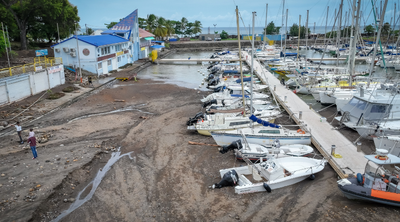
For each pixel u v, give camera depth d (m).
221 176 15.80
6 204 12.81
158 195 14.33
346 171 15.09
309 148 18.47
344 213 12.47
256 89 34.25
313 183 15.17
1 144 19.28
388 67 51.19
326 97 29.59
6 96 26.91
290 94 33.25
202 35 129.00
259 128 20.14
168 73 52.75
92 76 43.56
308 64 50.66
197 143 20.84
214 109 25.91
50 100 30.11
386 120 20.33
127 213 12.92
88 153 18.55
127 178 16.00
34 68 31.42
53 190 14.06
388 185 12.67
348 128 22.92
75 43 44.19
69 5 59.62
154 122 25.39
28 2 48.84
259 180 15.50
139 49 70.19
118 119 25.88
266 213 12.73
